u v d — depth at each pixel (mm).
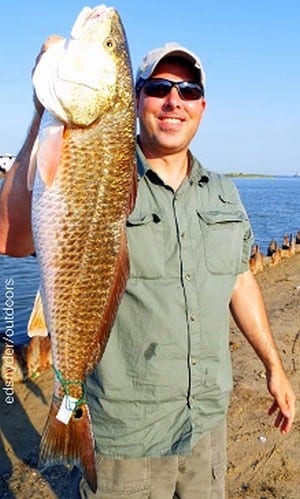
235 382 2072
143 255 904
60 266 740
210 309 955
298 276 4457
